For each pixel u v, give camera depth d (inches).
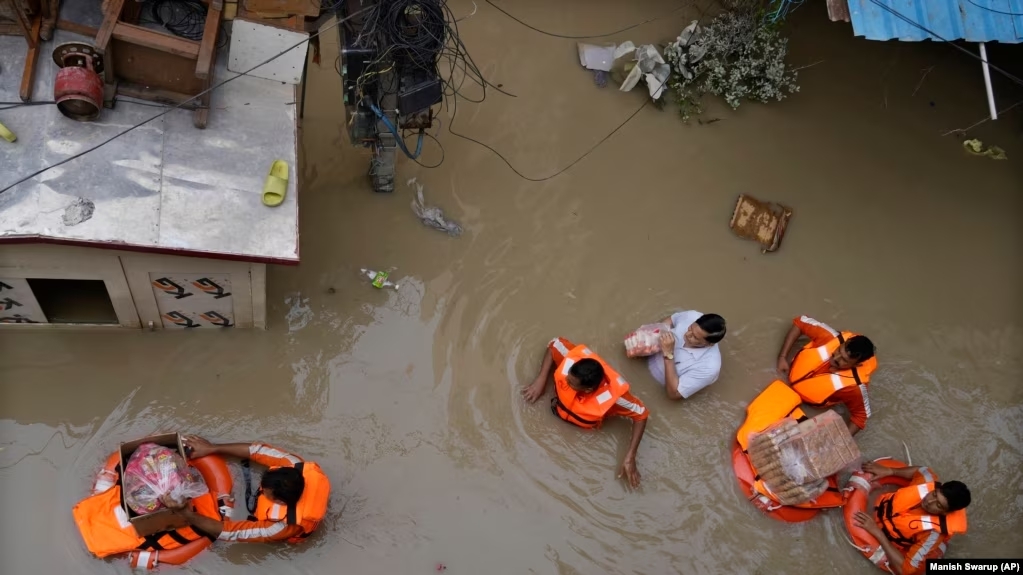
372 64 203.0
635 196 270.5
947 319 261.9
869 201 283.6
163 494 177.6
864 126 300.5
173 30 195.6
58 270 192.7
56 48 184.7
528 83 286.8
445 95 277.6
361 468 210.8
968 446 238.5
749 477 221.9
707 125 290.7
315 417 216.2
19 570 185.3
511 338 237.0
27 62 187.6
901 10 235.1
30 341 213.8
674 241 263.9
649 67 288.7
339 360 225.3
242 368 219.8
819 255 269.6
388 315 234.4
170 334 221.1
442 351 231.6
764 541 215.9
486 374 229.9
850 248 272.5
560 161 273.0
